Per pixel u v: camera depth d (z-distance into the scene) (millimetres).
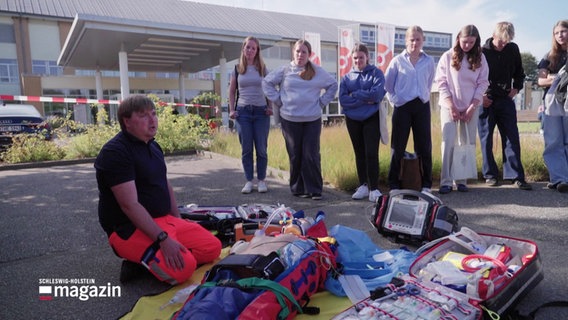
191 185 6117
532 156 6164
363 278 2725
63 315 2475
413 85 4887
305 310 2318
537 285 2570
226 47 17594
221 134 11516
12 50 29391
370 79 4832
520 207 4395
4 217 4609
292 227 3074
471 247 2732
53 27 30188
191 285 2699
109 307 2561
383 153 6863
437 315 2014
